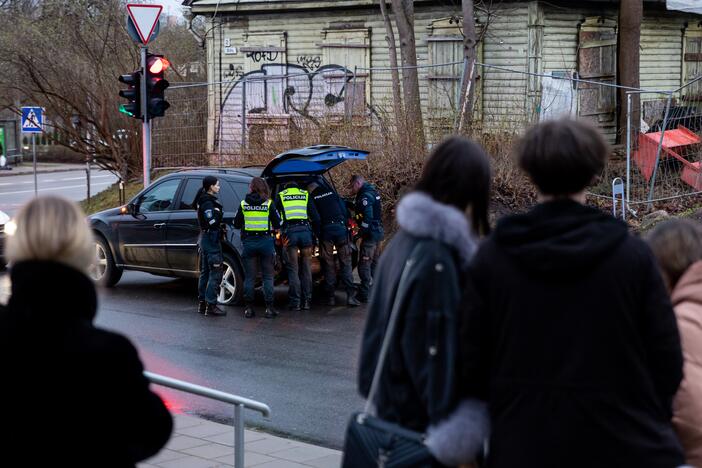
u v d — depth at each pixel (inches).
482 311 123.8
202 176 529.3
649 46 940.6
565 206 125.5
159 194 545.0
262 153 746.8
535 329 119.7
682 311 146.3
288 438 291.4
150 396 116.4
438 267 127.4
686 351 142.6
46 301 110.8
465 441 125.6
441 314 126.5
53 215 113.4
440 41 869.2
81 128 1014.4
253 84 970.1
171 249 530.3
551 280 119.3
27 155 2043.6
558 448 117.2
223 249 512.7
